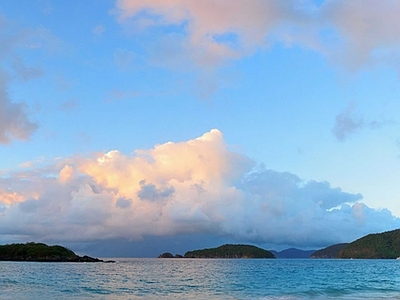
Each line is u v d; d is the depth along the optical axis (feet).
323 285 219.00
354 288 199.41
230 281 247.50
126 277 285.02
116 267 490.90
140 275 312.91
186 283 229.66
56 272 346.74
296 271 403.54
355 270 431.02
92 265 566.36
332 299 152.66
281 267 529.45
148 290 186.60
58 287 197.57
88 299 150.71
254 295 166.30
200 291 182.29
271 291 182.70
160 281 245.86
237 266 569.64
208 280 256.11
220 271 396.98
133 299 151.64
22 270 376.27
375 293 175.94
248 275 320.50
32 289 186.39
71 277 278.46
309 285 218.38
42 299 149.28
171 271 389.80
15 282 226.79
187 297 158.51
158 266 546.67
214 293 173.47
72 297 156.46
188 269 444.14
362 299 152.97
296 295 166.61
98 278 270.05
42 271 361.51
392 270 433.07
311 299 152.97
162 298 155.02
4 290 180.86
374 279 274.98
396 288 200.13
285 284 223.92
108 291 180.04
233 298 155.74
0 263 590.55
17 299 149.28
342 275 325.62
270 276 305.73
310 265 630.74
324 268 492.95
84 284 217.77
